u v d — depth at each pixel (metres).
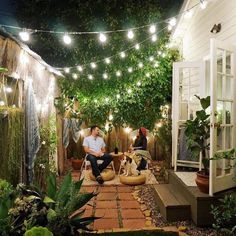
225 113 4.64
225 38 5.38
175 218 4.47
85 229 2.64
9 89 4.04
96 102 9.31
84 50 9.55
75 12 9.62
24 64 4.51
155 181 6.82
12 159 3.75
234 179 4.63
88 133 8.83
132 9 9.54
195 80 7.09
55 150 6.68
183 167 6.33
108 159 7.04
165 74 9.42
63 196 2.64
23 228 2.28
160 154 9.35
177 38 9.12
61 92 8.79
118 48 9.39
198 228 4.20
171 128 7.13
